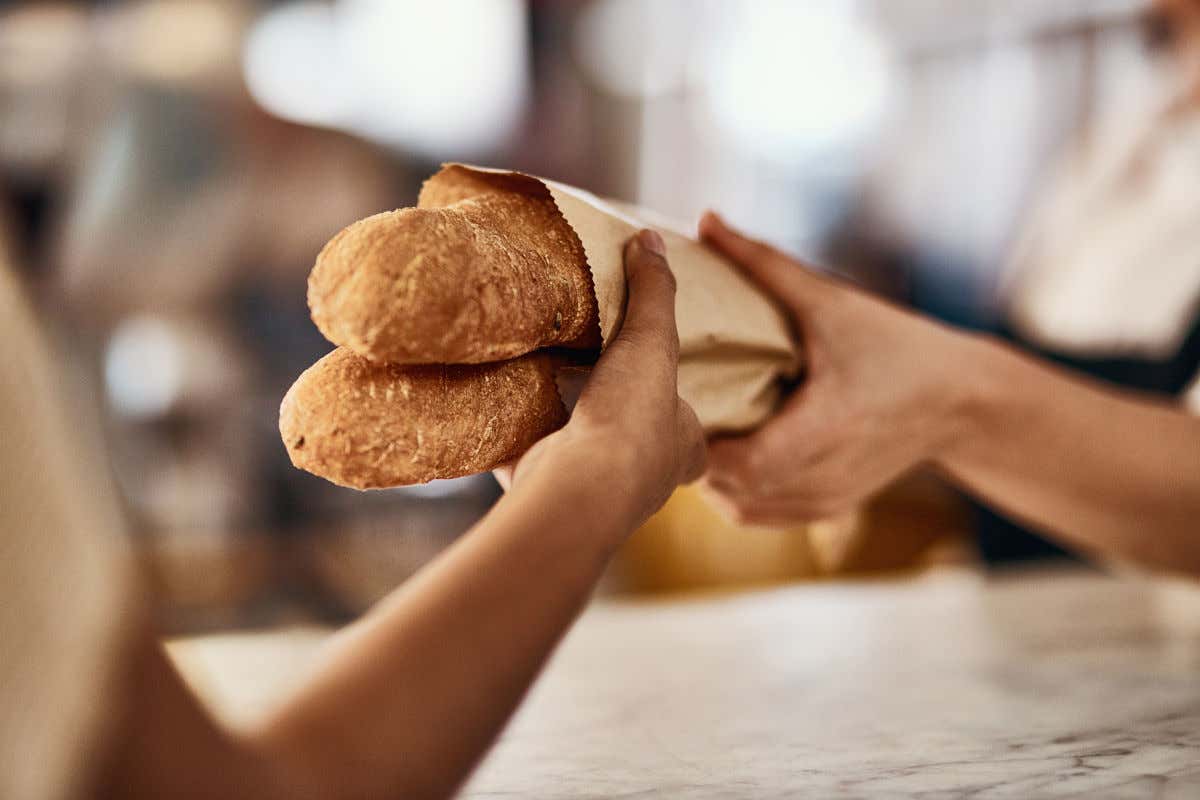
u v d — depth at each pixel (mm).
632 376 552
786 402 752
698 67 3924
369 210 2363
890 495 1824
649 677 862
